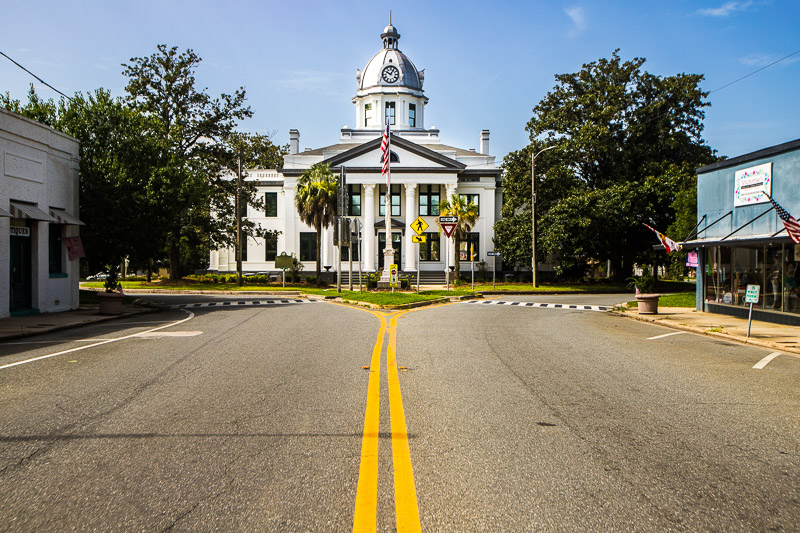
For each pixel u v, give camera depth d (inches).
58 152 756.0
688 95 1635.1
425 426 214.1
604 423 221.8
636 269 2395.4
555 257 1878.7
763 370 357.7
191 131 1640.0
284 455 179.9
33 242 716.7
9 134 646.5
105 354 387.2
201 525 132.6
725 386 300.8
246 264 2047.2
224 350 405.1
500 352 406.9
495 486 156.6
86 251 920.3
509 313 775.1
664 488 156.8
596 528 132.6
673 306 919.0
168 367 335.3
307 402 249.6
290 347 421.7
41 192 714.2
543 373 326.6
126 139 917.8
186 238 1734.7
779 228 639.8
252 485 155.7
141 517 136.6
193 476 162.2
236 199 1785.2
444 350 413.4
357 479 160.4
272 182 2050.9
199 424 214.1
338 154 1957.4
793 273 629.9
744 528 133.5
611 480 162.1
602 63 1740.9
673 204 1316.4
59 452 182.5
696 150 1715.1
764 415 238.4
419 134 2241.6
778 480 163.9
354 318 671.8
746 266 712.4
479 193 2071.9
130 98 1552.7
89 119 903.7
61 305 776.3
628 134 1683.1
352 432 205.0
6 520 134.9
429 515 138.3
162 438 197.0
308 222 1708.9
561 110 1742.1
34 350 412.8
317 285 1696.6
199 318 684.7
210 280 1761.8
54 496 148.5
